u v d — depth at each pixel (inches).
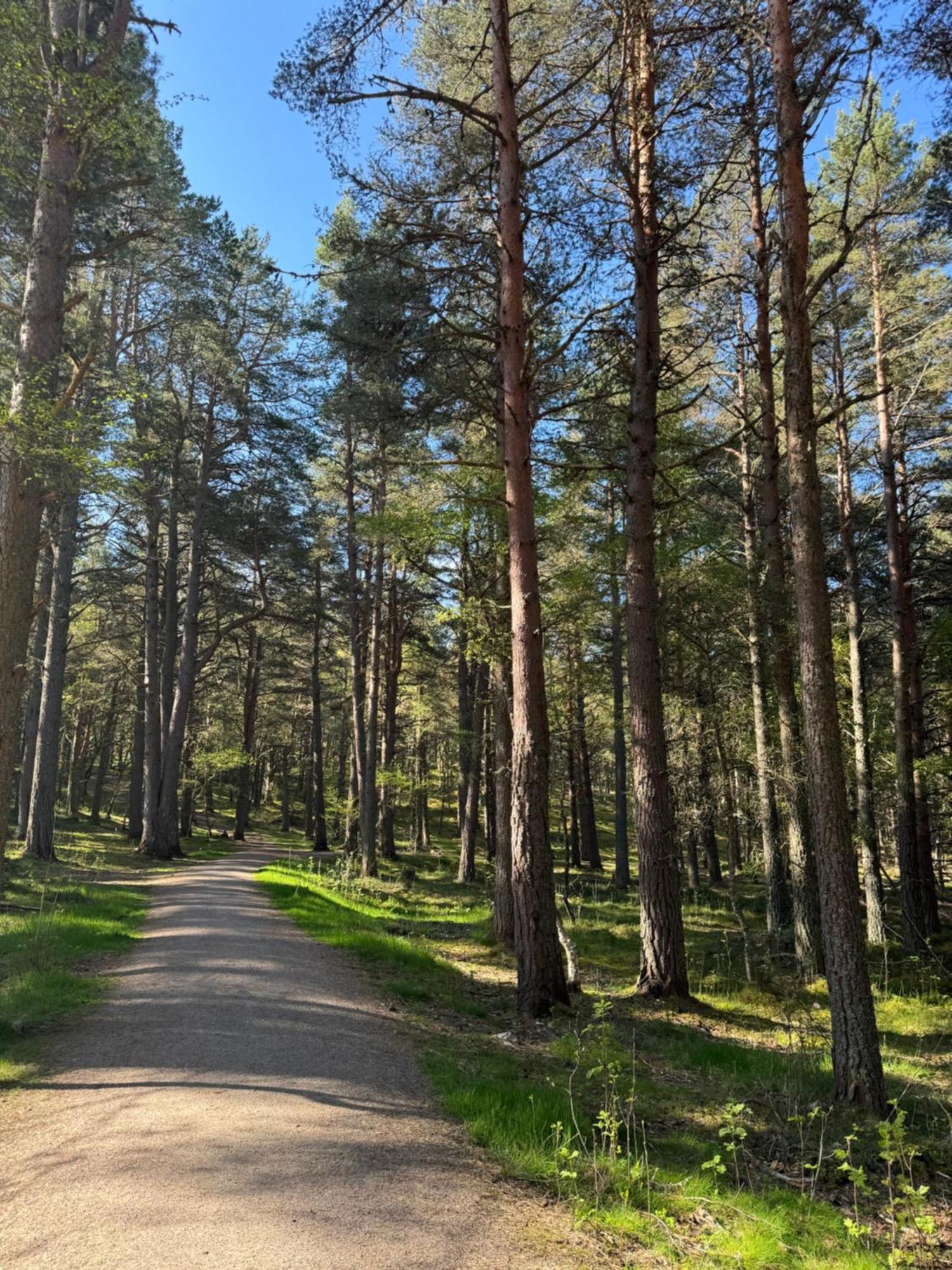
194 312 770.8
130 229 663.1
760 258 487.5
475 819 987.3
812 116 278.7
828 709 265.9
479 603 510.3
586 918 708.0
